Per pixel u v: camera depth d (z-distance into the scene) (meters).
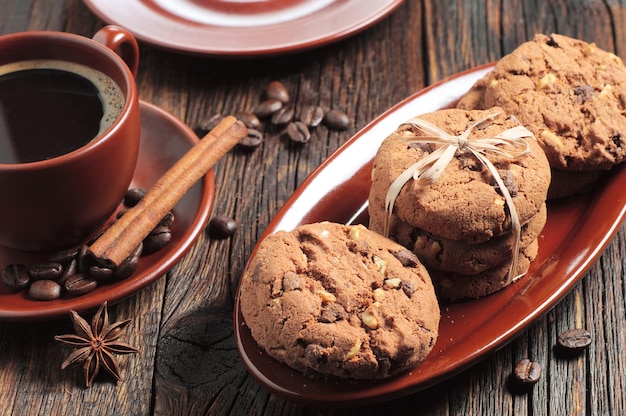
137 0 0.69
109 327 0.57
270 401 0.56
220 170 0.65
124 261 0.57
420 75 0.70
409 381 0.53
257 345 0.54
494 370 0.57
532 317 0.55
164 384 0.57
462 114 0.59
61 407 0.56
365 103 0.68
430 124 0.58
